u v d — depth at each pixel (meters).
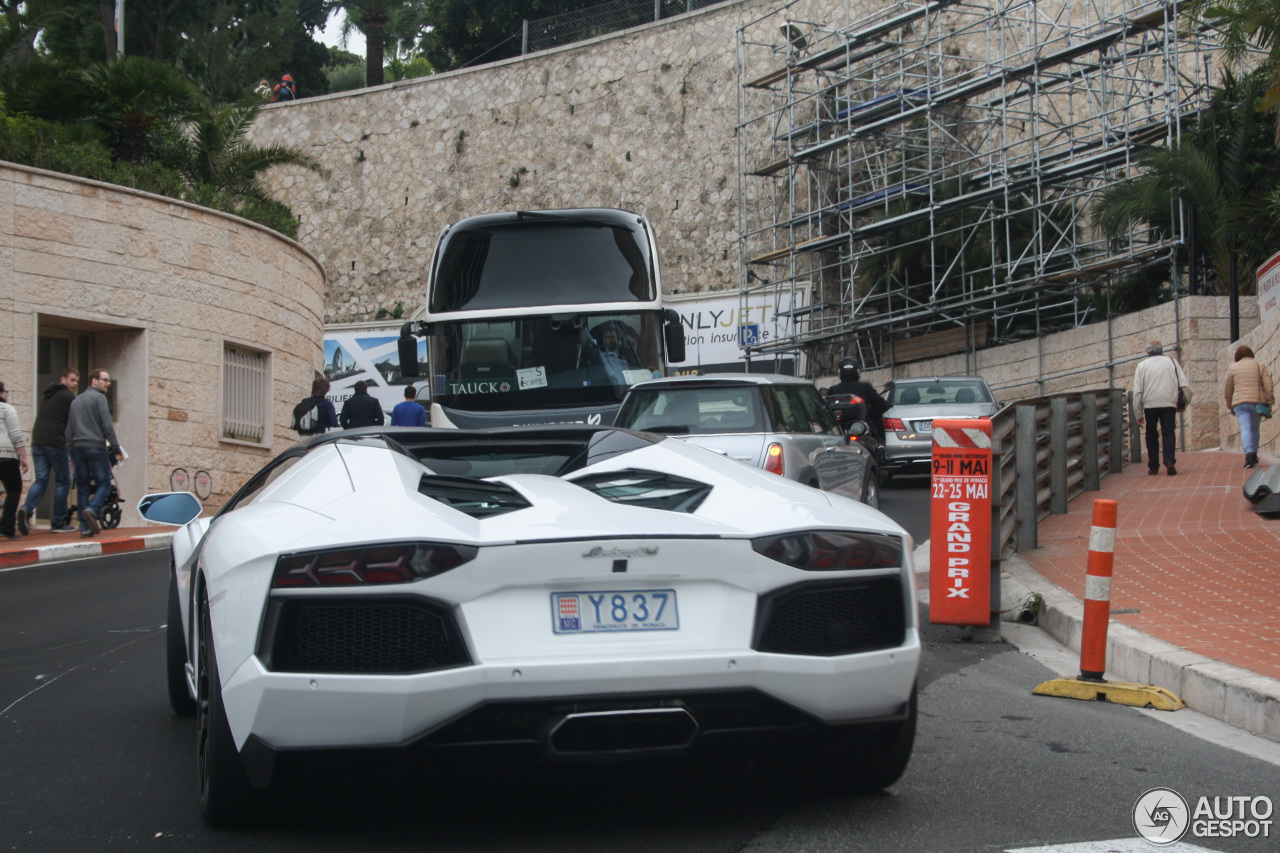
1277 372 15.24
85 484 13.54
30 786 4.01
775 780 3.88
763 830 3.43
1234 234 17.83
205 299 18.03
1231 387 14.27
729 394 9.16
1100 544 5.42
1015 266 22.72
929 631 7.13
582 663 3.05
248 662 3.07
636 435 4.40
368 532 3.13
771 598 3.25
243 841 3.36
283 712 3.01
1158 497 12.55
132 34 44.22
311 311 21.91
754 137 32.19
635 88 34.41
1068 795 3.79
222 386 18.27
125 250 16.70
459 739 3.06
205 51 44.12
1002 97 23.72
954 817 3.55
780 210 31.47
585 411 12.02
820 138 30.42
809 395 10.10
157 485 16.95
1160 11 20.53
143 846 3.32
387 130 37.81
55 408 13.82
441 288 12.45
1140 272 21.70
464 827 3.48
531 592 3.14
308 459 3.93
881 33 27.00
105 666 6.38
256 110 23.33
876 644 3.41
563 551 3.12
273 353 19.81
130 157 20.75
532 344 12.19
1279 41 11.40
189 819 3.59
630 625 3.16
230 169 22.44
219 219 18.39
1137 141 21.12
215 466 18.11
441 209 36.81
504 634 3.09
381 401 31.81
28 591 9.62
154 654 6.69
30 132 17.55
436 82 37.28
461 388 12.19
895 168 28.89
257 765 3.09
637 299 12.30
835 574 3.33
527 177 35.75
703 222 32.97
